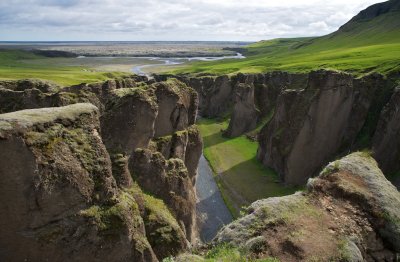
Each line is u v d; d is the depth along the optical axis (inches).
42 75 4352.9
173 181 1644.9
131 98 1565.0
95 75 4827.8
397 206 852.6
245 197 2367.1
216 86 4815.5
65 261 939.3
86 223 971.3
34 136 899.4
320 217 839.1
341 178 927.7
